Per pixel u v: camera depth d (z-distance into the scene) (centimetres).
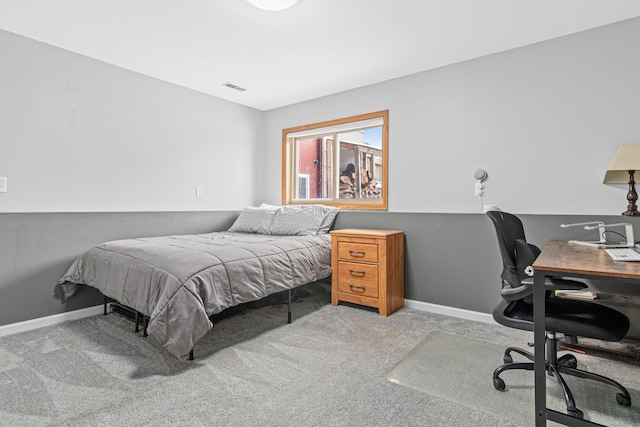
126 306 251
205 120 387
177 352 185
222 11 225
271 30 249
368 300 303
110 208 311
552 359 175
